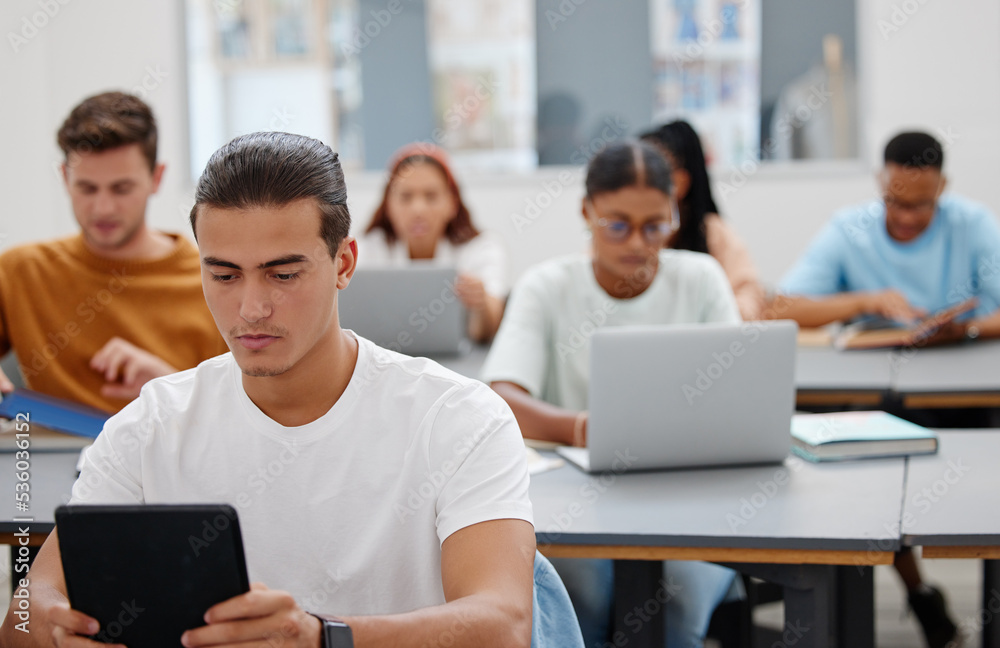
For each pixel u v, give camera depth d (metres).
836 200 4.18
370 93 4.41
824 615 1.33
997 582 1.81
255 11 4.41
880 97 4.12
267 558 1.06
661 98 4.29
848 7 4.12
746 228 4.25
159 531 0.84
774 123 4.23
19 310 2.00
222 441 1.06
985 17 4.01
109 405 2.01
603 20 4.27
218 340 2.06
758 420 1.61
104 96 1.92
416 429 1.05
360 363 1.08
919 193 2.78
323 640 0.84
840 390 2.23
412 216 3.00
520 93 4.36
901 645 2.32
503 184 4.34
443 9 4.34
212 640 0.84
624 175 1.85
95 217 1.91
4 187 3.79
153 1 4.34
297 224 0.94
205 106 4.46
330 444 1.05
